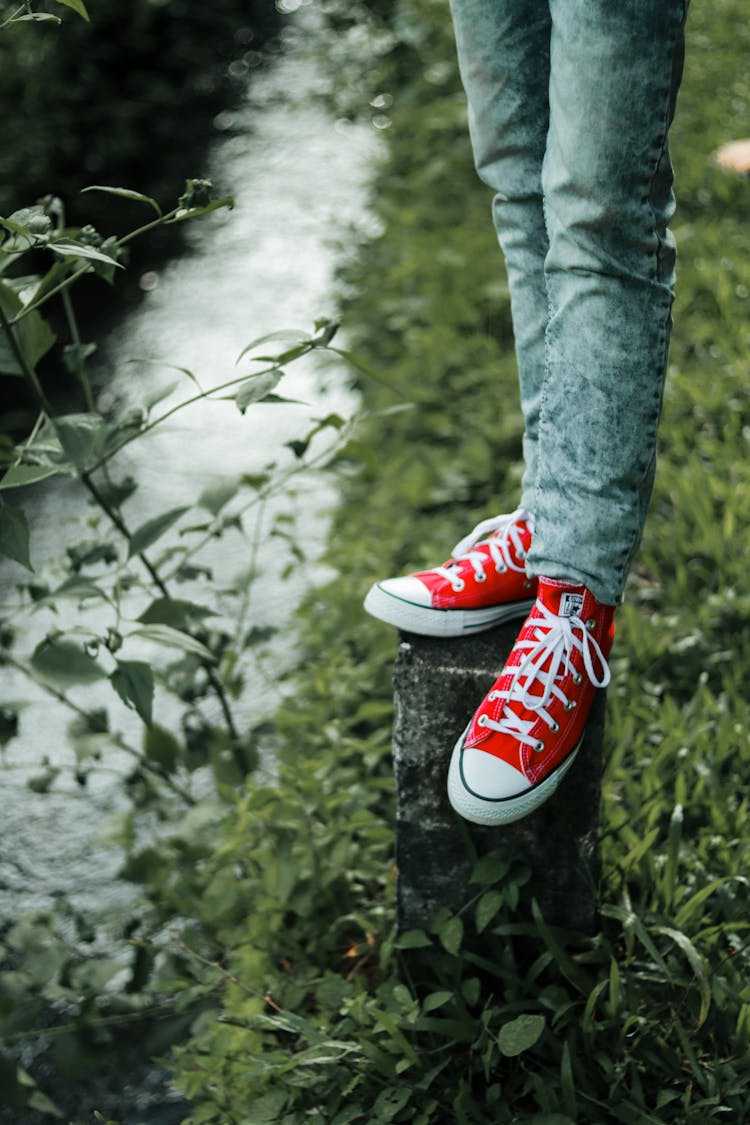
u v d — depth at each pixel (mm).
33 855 2891
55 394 4617
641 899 2191
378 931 2309
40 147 5695
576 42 1556
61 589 2205
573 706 1796
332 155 6227
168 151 6367
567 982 2102
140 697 2078
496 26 1794
